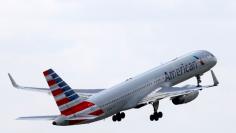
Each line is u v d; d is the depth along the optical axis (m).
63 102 196.00
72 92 197.12
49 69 191.88
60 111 195.88
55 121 196.00
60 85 194.50
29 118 195.12
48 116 197.25
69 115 197.38
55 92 194.38
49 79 192.25
